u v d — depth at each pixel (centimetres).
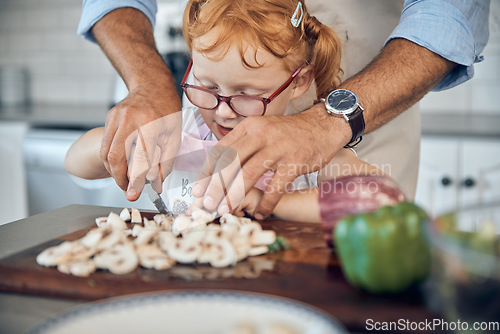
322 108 88
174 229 75
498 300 39
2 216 240
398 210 53
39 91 287
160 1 229
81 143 113
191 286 58
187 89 106
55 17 278
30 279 60
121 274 62
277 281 59
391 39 101
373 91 90
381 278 53
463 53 96
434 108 230
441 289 44
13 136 235
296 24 102
